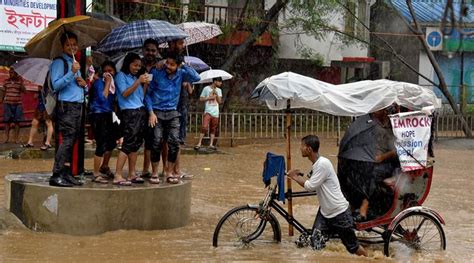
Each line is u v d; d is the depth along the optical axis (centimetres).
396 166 984
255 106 3062
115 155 1752
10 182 1067
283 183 957
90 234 984
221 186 1487
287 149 1014
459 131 2867
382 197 977
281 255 921
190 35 1608
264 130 2464
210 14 3061
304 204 1322
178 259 881
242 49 2862
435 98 1006
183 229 1062
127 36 1120
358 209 995
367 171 973
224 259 888
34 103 2208
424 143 966
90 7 2148
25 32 2092
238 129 2402
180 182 1102
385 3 3219
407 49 3450
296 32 3127
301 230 980
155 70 1073
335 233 944
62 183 1006
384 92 977
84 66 1091
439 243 1009
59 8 1097
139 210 1012
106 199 989
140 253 903
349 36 2964
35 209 1003
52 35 984
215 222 1124
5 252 884
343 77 3422
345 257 925
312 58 3222
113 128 1080
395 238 977
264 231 1066
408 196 973
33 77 1442
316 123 2566
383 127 993
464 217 1248
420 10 3506
